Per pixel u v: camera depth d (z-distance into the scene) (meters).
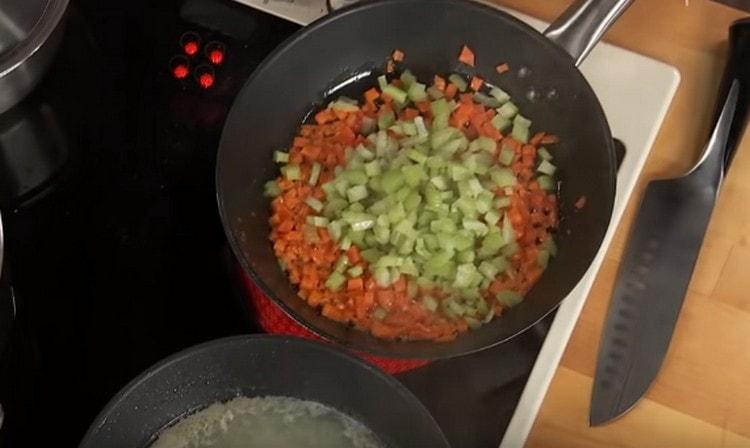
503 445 0.60
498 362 0.62
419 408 0.52
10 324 0.61
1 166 0.67
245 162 0.64
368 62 0.68
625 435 0.62
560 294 0.60
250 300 0.63
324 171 0.66
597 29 0.64
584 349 0.63
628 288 0.64
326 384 0.55
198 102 0.69
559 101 0.66
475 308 0.62
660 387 0.63
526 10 0.71
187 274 0.64
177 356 0.53
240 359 0.54
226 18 0.71
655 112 0.68
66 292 0.63
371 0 0.64
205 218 0.66
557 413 0.62
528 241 0.64
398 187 0.64
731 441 0.62
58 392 0.61
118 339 0.62
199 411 0.56
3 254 0.59
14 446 0.59
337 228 0.64
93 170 0.67
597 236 0.61
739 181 0.67
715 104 0.68
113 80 0.70
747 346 0.64
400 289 0.62
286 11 0.71
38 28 0.63
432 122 0.67
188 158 0.68
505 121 0.68
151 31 0.71
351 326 0.60
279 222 0.64
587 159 0.64
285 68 0.65
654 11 0.71
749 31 0.67
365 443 0.56
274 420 0.56
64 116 0.69
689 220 0.65
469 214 0.64
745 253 0.66
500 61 0.67
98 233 0.65
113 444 0.54
